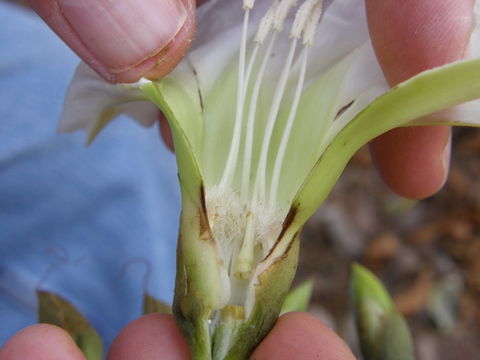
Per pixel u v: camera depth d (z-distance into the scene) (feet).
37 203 0.54
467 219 0.84
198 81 0.29
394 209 0.83
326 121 0.29
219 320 0.26
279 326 0.31
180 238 0.26
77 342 0.33
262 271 0.26
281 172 0.28
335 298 0.77
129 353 0.31
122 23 0.27
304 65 0.28
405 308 0.78
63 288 0.53
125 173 0.57
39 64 0.57
